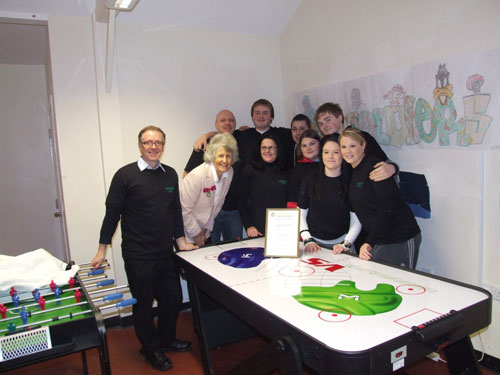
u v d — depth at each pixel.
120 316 3.10
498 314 2.15
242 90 3.62
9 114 4.16
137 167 2.30
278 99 3.79
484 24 2.04
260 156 2.84
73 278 1.89
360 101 2.87
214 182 2.55
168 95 3.31
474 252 2.22
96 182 3.10
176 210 2.49
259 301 1.55
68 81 2.96
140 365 2.51
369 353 1.14
